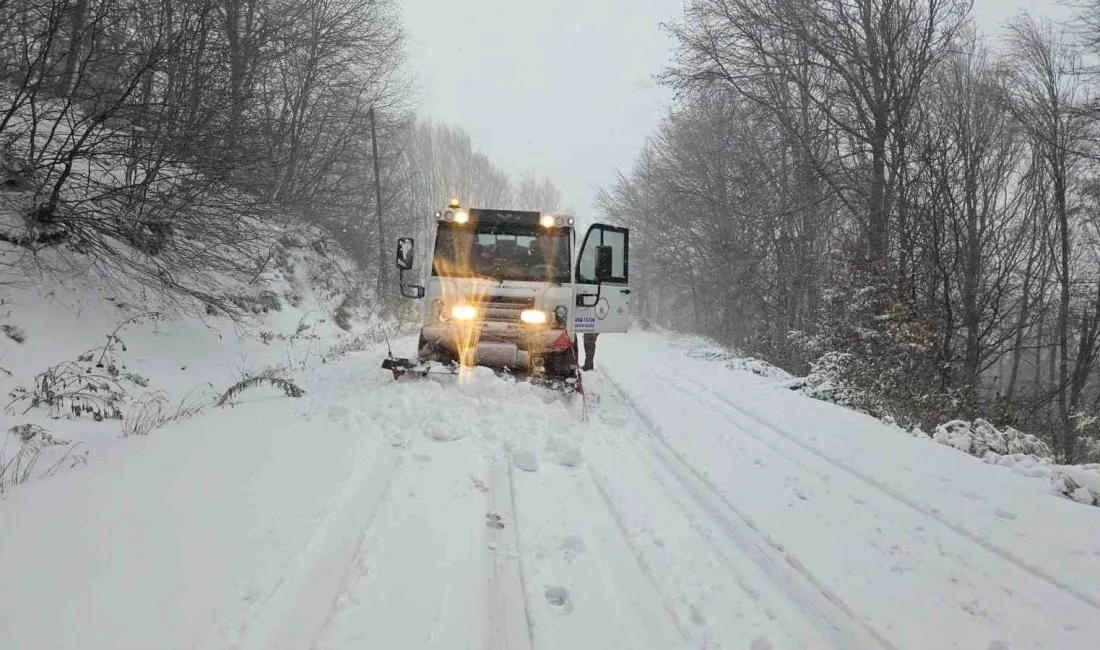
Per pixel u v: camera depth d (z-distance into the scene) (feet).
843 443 21.21
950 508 15.35
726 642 9.47
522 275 27.76
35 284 30.40
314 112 76.84
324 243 70.23
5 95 29.89
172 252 35.58
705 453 19.45
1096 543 13.48
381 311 73.82
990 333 65.41
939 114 61.16
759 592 11.09
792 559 12.46
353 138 87.35
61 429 20.74
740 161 75.41
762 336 82.74
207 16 36.27
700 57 67.21
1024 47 75.56
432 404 22.08
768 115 65.57
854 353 48.24
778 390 32.30
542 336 25.40
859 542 13.38
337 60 78.69
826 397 32.86
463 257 28.04
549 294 27.14
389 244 107.34
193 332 37.37
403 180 116.98
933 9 57.06
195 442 16.83
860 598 11.09
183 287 36.58
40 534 10.47
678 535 13.19
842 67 60.90
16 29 29.60
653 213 127.03
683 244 122.42
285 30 64.23
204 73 35.14
